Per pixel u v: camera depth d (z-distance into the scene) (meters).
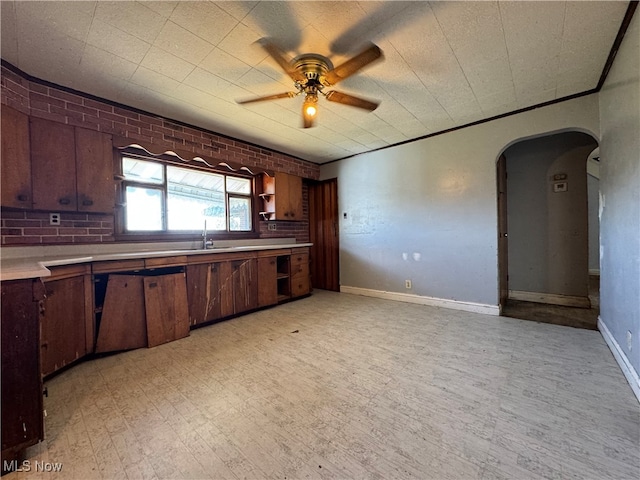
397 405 1.60
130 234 2.91
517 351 2.28
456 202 3.53
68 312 2.07
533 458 1.20
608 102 2.27
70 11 1.56
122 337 2.39
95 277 2.45
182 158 3.21
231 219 3.98
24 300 1.25
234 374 1.99
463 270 3.52
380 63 2.12
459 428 1.40
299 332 2.83
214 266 3.13
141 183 3.02
